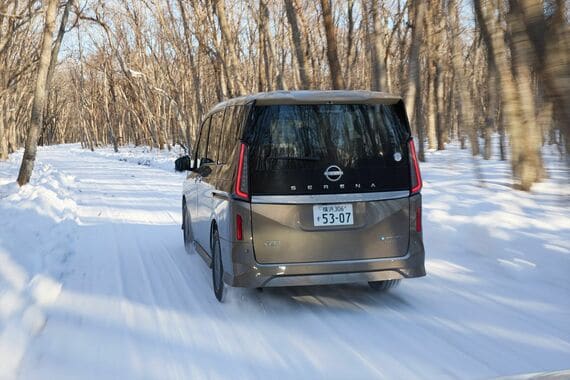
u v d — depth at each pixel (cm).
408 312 534
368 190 534
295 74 3122
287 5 1656
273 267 518
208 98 4691
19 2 2441
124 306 582
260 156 522
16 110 5650
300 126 529
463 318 509
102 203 1556
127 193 1811
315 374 396
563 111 411
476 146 1404
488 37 1212
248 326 509
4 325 491
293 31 1659
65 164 3894
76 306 586
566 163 440
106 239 995
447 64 3328
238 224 521
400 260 539
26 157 1780
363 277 532
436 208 1062
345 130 534
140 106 5922
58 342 477
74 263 796
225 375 400
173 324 520
